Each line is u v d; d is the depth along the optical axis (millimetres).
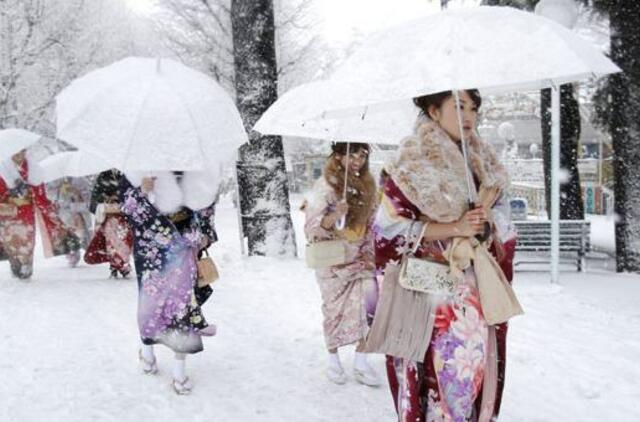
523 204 15008
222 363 5273
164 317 4594
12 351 5551
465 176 2971
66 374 4961
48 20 23219
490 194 3062
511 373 4867
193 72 4523
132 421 4086
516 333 5910
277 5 22969
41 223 9703
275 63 10844
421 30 2857
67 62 24062
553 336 5805
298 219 21031
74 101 4215
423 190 2914
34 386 4691
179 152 4051
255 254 10656
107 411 4242
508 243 3178
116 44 25469
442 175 2939
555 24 2855
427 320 2994
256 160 10586
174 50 22594
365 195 4621
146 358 4949
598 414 4109
